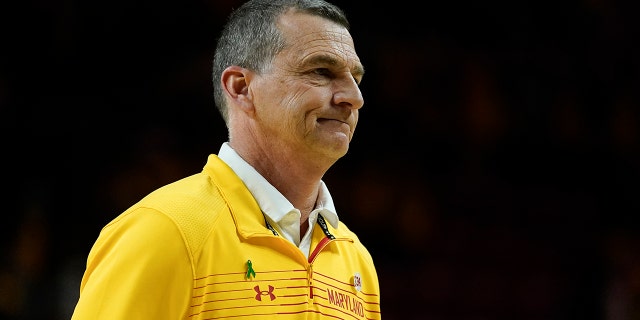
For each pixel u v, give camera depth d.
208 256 7.12
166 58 33.94
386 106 36.78
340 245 8.44
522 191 36.91
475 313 33.78
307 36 7.79
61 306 27.50
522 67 38.41
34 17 32.50
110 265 7.04
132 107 33.00
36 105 31.69
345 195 34.94
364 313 8.32
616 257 35.09
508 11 38.56
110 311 6.84
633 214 37.41
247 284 7.16
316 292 7.59
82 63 32.94
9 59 31.91
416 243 34.53
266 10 8.03
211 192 7.61
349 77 7.90
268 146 7.96
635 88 39.00
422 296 33.50
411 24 37.91
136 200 30.97
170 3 34.12
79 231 29.72
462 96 37.53
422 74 37.47
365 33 37.34
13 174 30.31
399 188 35.47
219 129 33.50
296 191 8.08
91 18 33.25
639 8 39.34
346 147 7.80
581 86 38.84
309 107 7.68
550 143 37.88
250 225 7.47
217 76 8.39
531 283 34.84
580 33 39.12
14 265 28.03
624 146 38.41
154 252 6.96
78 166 31.02
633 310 31.14
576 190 37.56
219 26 34.53
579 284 33.06
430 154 36.59
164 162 32.03
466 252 34.91
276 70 7.80
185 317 6.97
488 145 37.25
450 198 35.84
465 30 38.22
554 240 36.12
